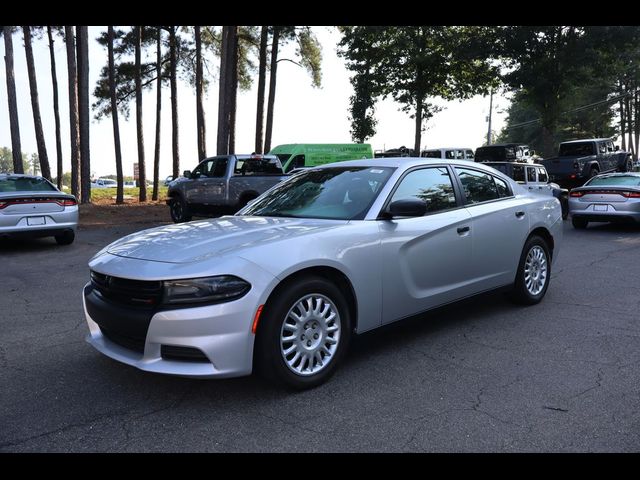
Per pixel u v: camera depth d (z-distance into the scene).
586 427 3.06
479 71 26.67
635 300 5.99
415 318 4.38
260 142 24.58
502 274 5.23
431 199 4.61
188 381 3.80
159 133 27.09
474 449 2.85
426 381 3.76
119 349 3.56
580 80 24.48
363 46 26.77
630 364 4.02
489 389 3.61
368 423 3.15
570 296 6.20
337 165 5.00
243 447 2.91
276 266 3.38
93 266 3.73
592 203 12.50
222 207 14.08
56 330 5.15
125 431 3.10
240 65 26.42
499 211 5.13
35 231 10.29
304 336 3.57
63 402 3.50
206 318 3.19
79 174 22.36
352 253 3.82
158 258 3.47
